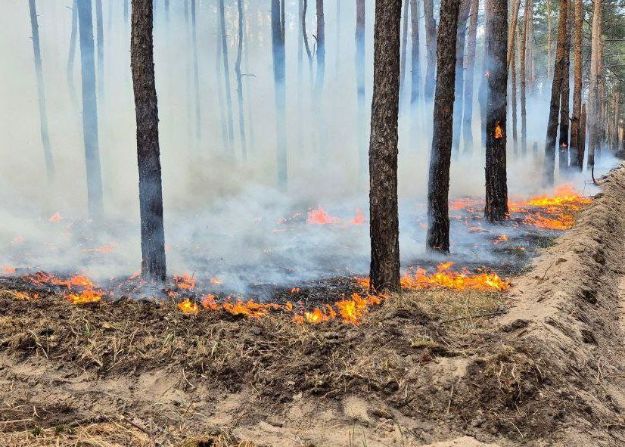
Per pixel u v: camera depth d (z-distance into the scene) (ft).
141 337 16.28
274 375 14.56
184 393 13.99
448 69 27.99
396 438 12.35
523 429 12.62
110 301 20.02
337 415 13.16
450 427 12.81
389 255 20.94
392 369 14.58
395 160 20.67
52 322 16.98
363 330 16.90
